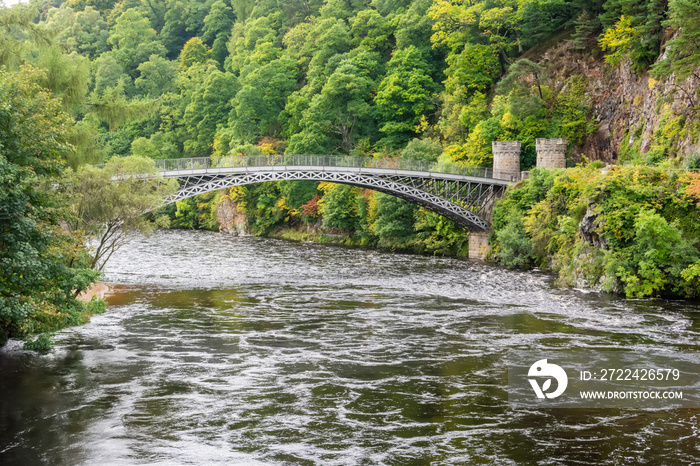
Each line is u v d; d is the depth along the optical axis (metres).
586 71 83.19
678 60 52.94
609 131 77.62
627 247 42.31
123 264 60.16
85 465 16.06
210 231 118.12
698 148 53.19
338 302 39.88
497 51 98.00
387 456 16.80
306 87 117.88
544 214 56.81
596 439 17.95
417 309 37.44
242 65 152.75
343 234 93.88
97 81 150.25
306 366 25.09
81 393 21.41
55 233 24.45
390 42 124.12
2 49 34.41
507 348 28.05
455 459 16.64
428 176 71.00
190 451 16.97
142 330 30.95
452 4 110.00
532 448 17.34
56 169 24.67
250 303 39.12
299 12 156.62
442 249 75.31
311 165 69.56
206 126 132.38
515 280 49.66
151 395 21.36
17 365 24.53
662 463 16.45
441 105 99.94
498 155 74.06
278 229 108.44
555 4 92.94
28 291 23.89
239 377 23.53
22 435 17.88
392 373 24.25
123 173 36.00
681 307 37.31
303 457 16.69
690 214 42.06
